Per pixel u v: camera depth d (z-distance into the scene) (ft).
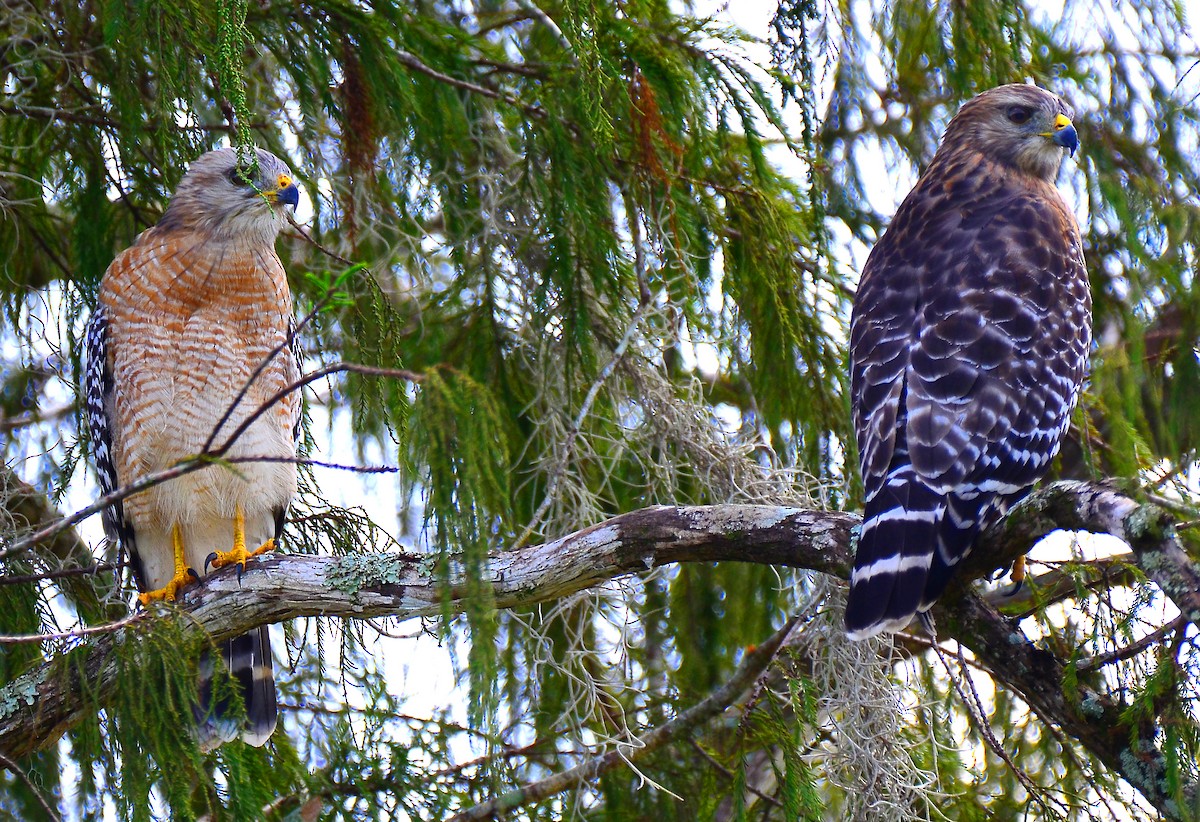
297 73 30.35
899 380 26.22
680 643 36.91
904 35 35.60
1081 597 24.39
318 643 30.83
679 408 33.60
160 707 21.90
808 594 33.58
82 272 32.53
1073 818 29.32
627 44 30.99
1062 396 27.07
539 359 33.24
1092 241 35.27
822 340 34.09
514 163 33.86
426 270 35.63
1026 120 32.91
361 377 27.20
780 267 33.09
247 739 27.94
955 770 33.40
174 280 31.86
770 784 34.45
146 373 31.96
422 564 26.48
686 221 32.42
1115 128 34.91
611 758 32.32
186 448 32.14
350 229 32.78
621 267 33.65
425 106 31.91
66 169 31.83
